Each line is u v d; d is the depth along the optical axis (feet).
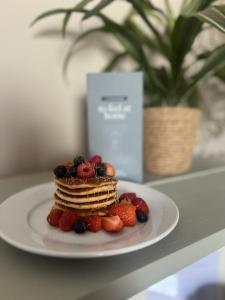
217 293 1.83
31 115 1.91
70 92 2.06
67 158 2.09
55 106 2.00
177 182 1.73
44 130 1.98
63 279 0.80
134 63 2.33
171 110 1.79
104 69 2.10
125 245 0.88
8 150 1.86
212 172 1.96
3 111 1.82
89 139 1.71
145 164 1.93
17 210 1.14
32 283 0.78
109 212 1.09
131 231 1.02
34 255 0.93
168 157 1.86
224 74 1.94
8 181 1.73
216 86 2.57
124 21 2.06
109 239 0.96
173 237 1.03
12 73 1.82
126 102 1.63
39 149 1.97
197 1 1.51
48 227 1.05
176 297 1.64
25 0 1.81
